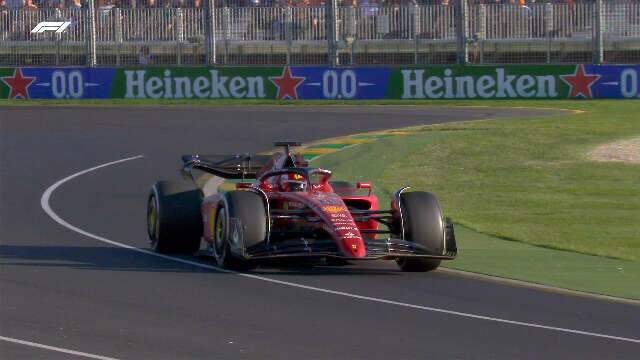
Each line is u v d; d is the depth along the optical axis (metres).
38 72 141.00
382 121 117.50
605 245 55.34
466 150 94.44
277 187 46.09
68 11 143.88
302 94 140.12
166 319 34.78
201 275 43.00
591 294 41.03
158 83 140.88
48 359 29.44
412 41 140.50
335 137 103.50
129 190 72.19
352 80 139.88
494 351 31.39
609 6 138.88
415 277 43.91
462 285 42.31
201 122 115.44
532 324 35.22
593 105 132.50
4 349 30.47
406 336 33.03
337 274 44.00
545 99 139.00
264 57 142.25
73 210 63.50
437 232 44.12
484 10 139.75
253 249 42.19
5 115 120.62
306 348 31.25
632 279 44.78
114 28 143.38
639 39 138.50
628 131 106.88
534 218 64.25
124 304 37.06
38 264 45.44
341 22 141.25
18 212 62.22
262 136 103.81
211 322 34.44
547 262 49.00
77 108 130.12
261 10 141.50
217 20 142.25
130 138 101.31
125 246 50.97
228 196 43.47
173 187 48.81
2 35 144.38
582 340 33.09
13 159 86.88
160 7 143.75
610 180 79.62
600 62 139.00
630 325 35.44
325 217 42.50
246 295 39.03
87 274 43.03
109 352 30.34
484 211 66.88
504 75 139.25
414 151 93.75
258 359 29.88
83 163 85.12
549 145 97.31
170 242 48.19
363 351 31.03
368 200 47.47
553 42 139.50
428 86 140.00
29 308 36.19
